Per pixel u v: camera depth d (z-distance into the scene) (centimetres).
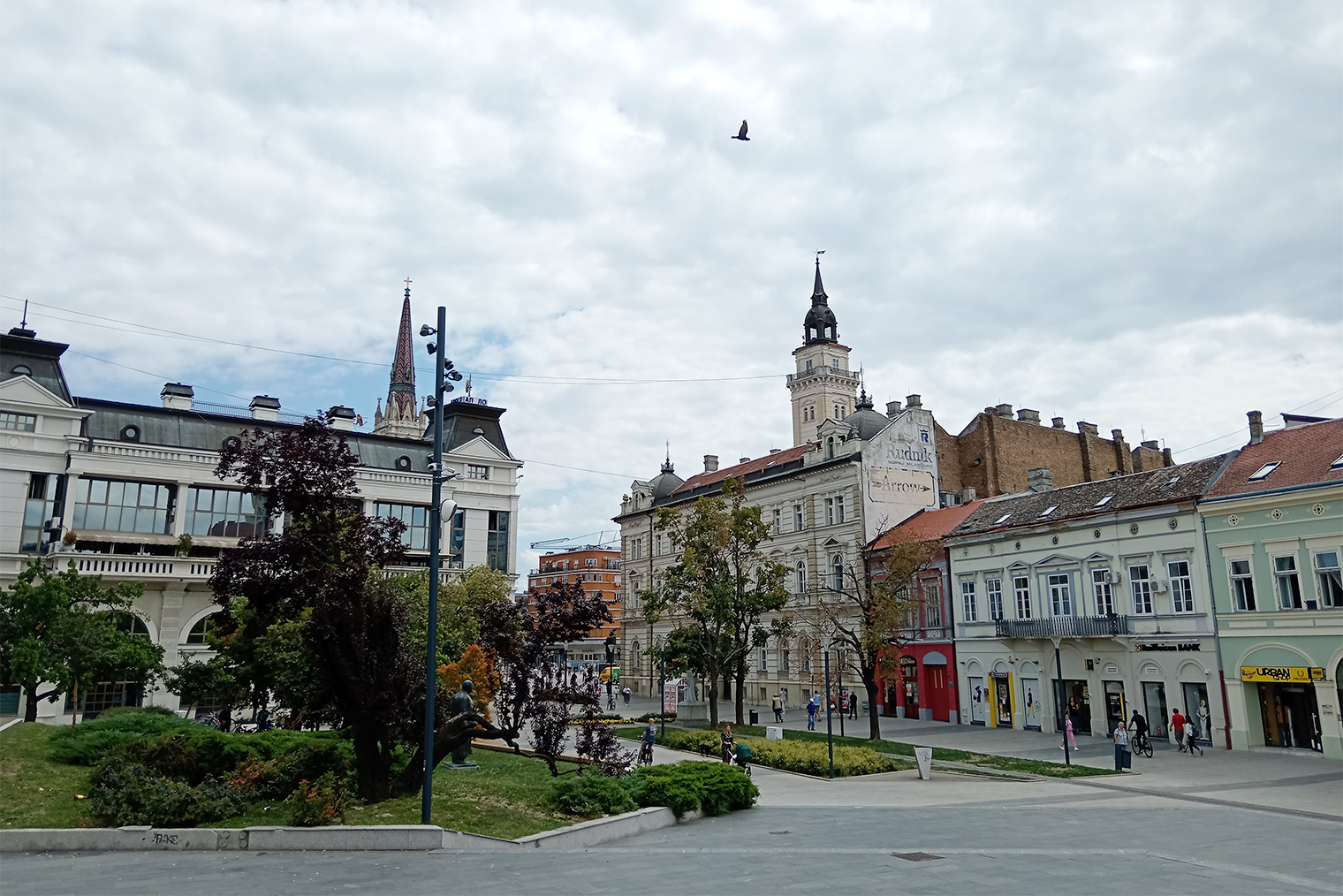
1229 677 3600
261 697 3312
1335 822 2052
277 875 1381
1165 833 1869
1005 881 1392
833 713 5697
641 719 5188
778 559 6562
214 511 4700
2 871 1379
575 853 1623
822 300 10606
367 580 2020
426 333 1975
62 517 4275
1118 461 6962
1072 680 4316
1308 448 3597
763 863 1525
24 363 4416
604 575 15025
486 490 5506
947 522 5403
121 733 2177
